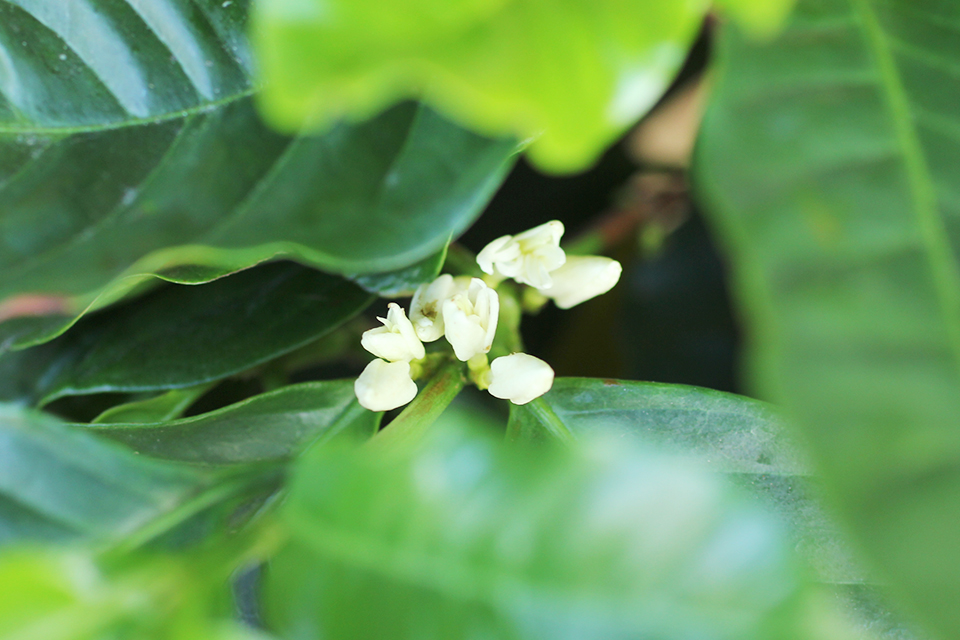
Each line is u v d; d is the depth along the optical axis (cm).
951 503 21
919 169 21
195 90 24
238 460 25
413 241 22
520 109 21
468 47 21
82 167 24
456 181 22
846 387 21
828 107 22
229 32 24
